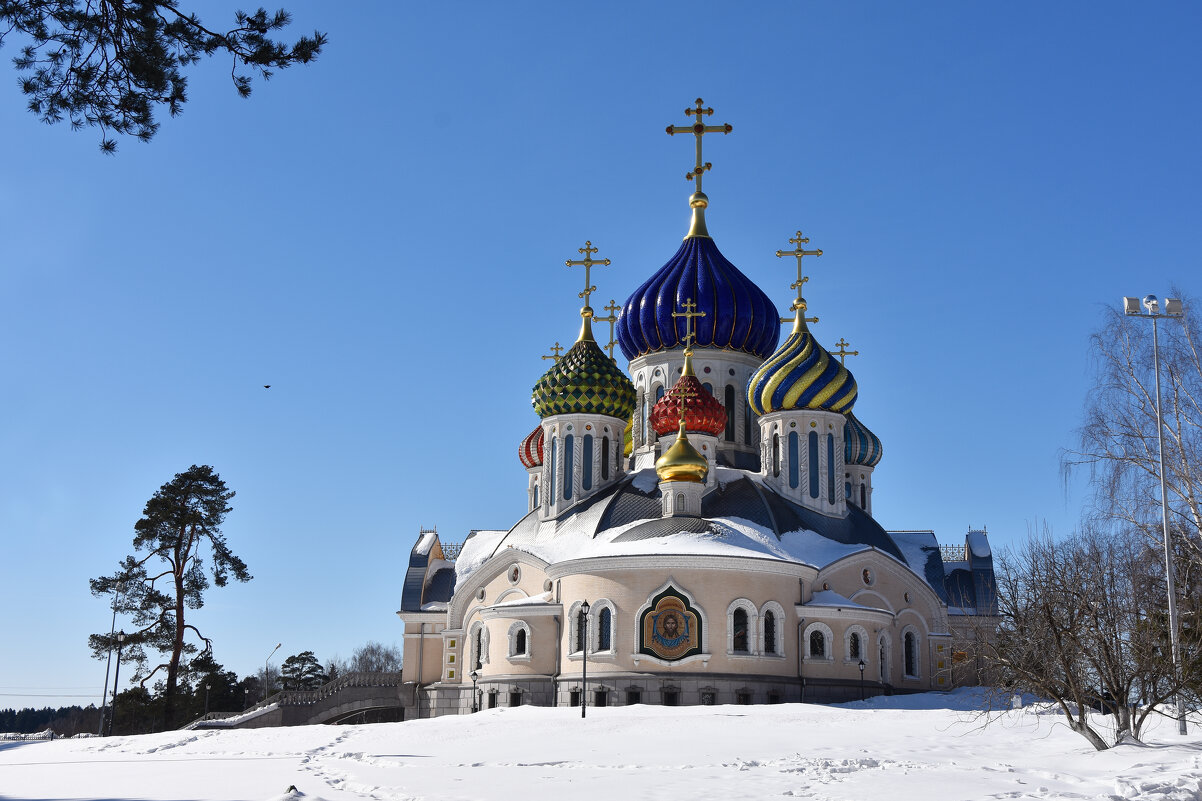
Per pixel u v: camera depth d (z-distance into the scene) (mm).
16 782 33719
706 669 63375
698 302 79375
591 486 75688
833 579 69312
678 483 67938
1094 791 27984
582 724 49156
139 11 22469
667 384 79688
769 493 73062
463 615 77500
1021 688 42844
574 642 65938
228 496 89875
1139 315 41656
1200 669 36438
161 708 84688
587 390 76312
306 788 30266
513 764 36406
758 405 76500
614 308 87188
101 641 84625
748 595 64438
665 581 64312
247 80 23109
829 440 74625
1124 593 40062
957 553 86500
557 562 67875
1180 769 30844
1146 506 45906
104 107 22891
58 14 22375
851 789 28266
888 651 69125
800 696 64438
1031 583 40562
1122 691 37656
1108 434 47188
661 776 31953
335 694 81500
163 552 87250
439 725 51656
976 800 26359
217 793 29422
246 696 125562
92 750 51812
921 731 44781
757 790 28297
